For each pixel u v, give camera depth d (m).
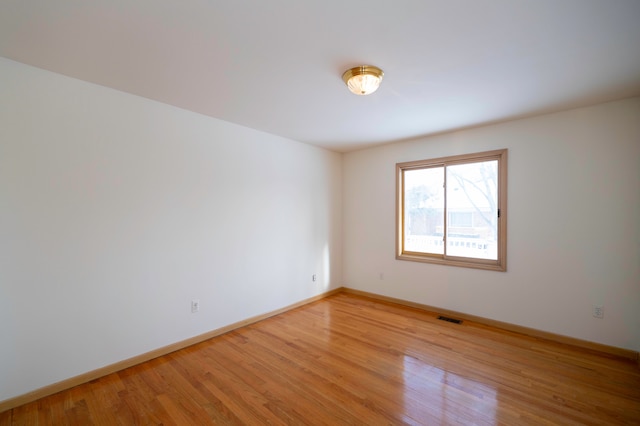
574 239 2.84
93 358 2.26
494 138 3.29
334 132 3.62
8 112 1.92
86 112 2.24
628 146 2.59
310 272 4.23
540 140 3.01
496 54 1.86
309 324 3.38
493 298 3.32
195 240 2.90
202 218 2.96
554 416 1.84
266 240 3.60
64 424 1.79
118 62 1.96
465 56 1.88
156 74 2.13
